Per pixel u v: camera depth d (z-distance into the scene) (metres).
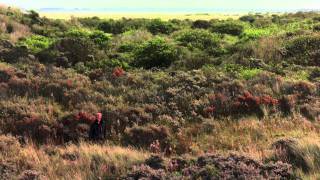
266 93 19.33
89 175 11.34
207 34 31.17
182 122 17.27
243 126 16.25
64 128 16.62
